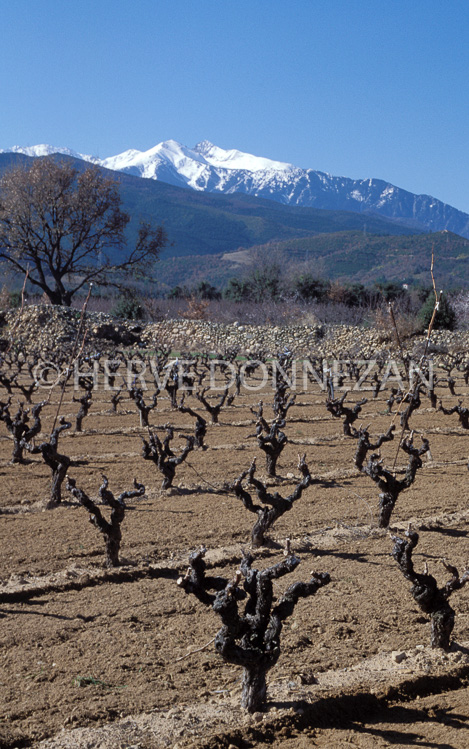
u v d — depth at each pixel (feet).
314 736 17.25
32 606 24.84
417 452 33.96
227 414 74.54
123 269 200.64
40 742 16.61
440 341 136.56
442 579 27.37
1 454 52.01
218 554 30.22
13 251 185.37
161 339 164.76
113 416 72.18
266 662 17.58
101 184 192.34
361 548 31.40
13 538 32.27
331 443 57.98
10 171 186.29
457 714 18.28
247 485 42.96
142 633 22.54
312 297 209.26
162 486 41.24
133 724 17.34
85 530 33.58
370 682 19.48
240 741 16.83
